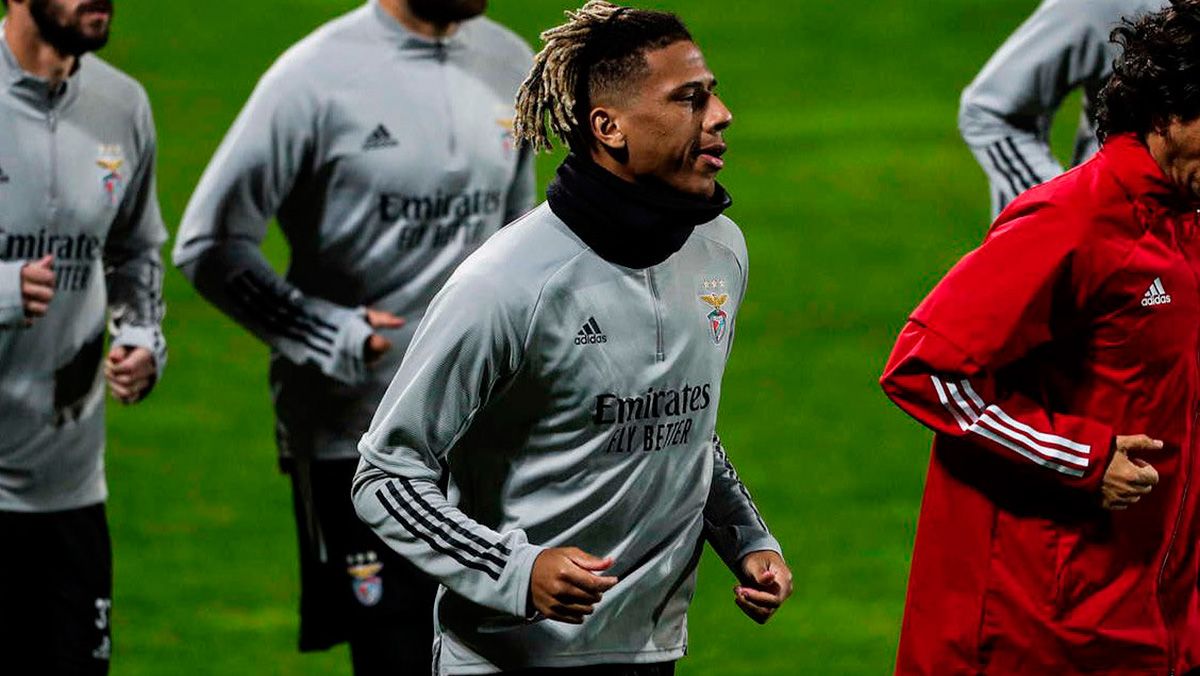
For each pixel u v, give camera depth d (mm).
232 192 20828
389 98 20922
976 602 15148
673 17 14000
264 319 20859
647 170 13852
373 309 21234
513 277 13719
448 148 21078
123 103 20562
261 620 27406
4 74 19703
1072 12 21031
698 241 14516
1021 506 14969
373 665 21156
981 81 21906
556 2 75000
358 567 21078
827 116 61594
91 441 20797
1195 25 14086
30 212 19859
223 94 63688
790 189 53750
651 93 13695
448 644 14781
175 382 39375
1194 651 15766
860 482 33406
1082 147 21875
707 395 14625
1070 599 14930
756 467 34219
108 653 21188
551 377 13961
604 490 14328
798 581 28734
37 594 20594
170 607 27828
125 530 31266
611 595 14547
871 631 26703
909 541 30500
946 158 56500
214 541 30875
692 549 15000
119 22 72250
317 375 21000
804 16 73688
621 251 13867
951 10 73750
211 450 35531
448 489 14852
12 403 20016
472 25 21688
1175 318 14578
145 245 21500
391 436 13859
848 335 42219
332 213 21094
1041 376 15016
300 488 21438
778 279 46188
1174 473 14945
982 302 14492
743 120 61312
